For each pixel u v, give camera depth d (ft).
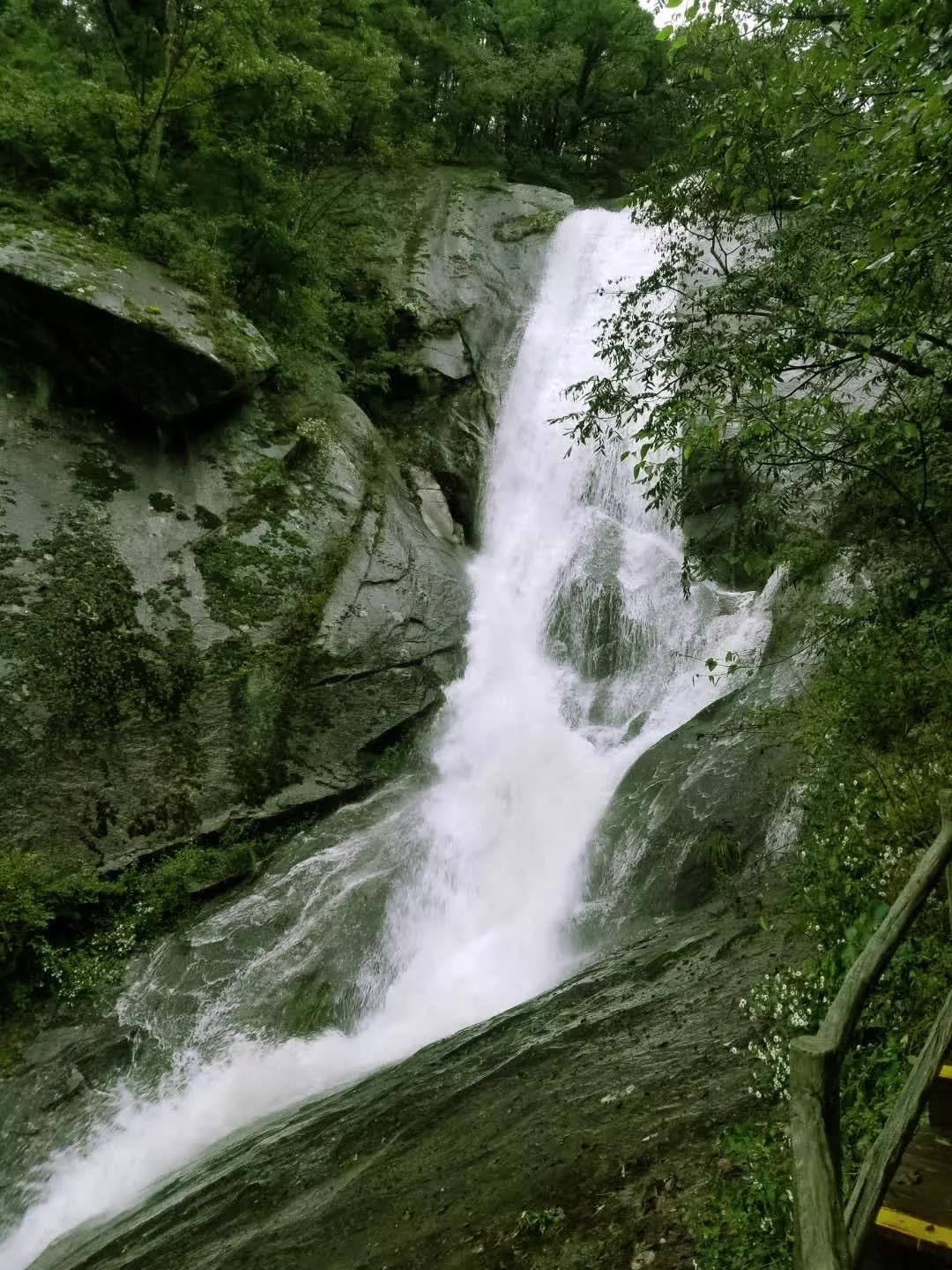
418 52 83.66
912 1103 8.95
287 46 57.47
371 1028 30.40
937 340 17.70
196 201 51.47
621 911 28.40
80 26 56.80
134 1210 22.58
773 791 26.96
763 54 18.61
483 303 66.59
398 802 40.32
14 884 32.19
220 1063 28.84
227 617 40.65
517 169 95.14
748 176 23.71
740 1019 18.11
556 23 94.79
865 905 17.10
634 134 97.25
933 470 20.38
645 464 22.07
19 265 38.91
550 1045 20.67
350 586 44.45
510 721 43.34
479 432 60.59
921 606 24.85
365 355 61.31
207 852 37.01
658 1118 15.80
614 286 65.31
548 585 50.60
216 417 45.62
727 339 21.56
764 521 25.35
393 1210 16.63
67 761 35.35
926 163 14.07
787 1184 12.12
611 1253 12.70
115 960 33.27
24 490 38.70
